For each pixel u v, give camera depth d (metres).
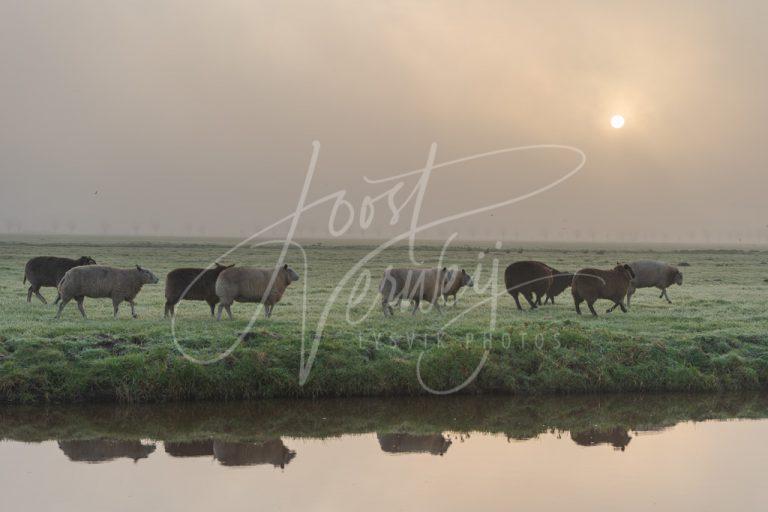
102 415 17.08
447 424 17.34
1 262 55.16
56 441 15.68
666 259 88.00
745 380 20.08
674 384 19.80
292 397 18.38
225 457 14.80
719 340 21.56
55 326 20.70
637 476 13.73
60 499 12.22
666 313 27.20
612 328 23.05
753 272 56.97
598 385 19.59
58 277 27.55
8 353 18.20
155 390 17.69
